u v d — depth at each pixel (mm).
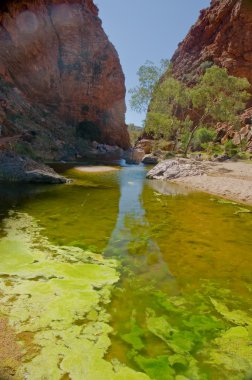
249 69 54406
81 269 5379
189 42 70688
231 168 21531
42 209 9688
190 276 5328
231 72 55250
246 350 3447
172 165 20547
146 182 17719
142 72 35500
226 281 5188
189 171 19203
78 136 44781
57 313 3934
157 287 4895
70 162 28719
